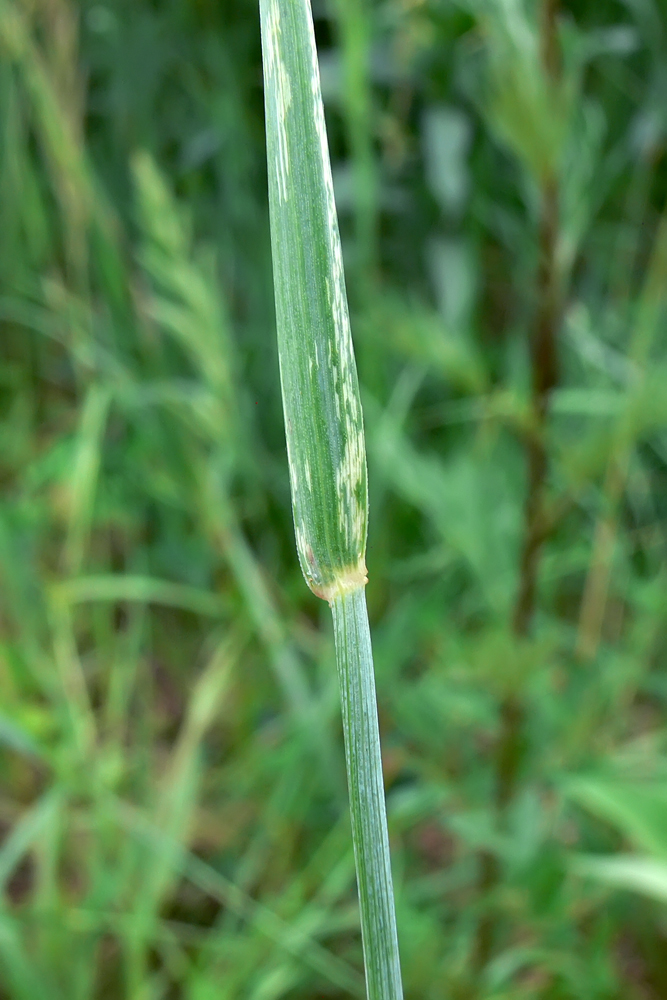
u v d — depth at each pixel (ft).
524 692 1.48
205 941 1.79
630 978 1.80
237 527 2.13
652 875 1.27
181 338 2.02
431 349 1.43
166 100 2.84
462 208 2.45
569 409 1.84
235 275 2.72
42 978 1.55
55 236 2.73
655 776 1.67
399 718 1.90
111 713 2.00
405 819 1.71
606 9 2.27
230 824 2.03
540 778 1.59
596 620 1.82
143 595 1.98
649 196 2.48
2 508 2.09
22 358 2.77
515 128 1.27
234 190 2.61
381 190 2.47
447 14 1.93
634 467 2.15
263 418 2.59
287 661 1.86
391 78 2.37
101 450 2.31
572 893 1.59
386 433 1.92
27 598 2.10
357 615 0.76
